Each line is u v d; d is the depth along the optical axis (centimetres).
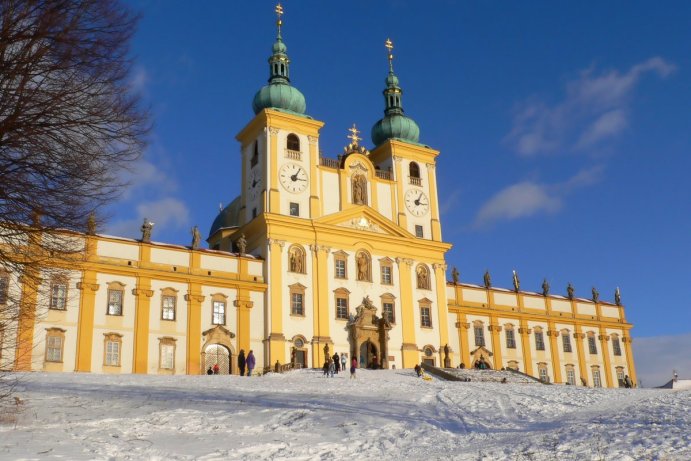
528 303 9950
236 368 7444
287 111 8619
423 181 9350
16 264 2602
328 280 8138
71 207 2544
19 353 5209
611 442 2128
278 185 8206
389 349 8244
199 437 2720
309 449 2531
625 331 10750
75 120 2423
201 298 7450
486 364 9081
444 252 9106
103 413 3120
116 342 6912
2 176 2348
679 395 3528
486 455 2145
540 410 3600
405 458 2325
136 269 7162
